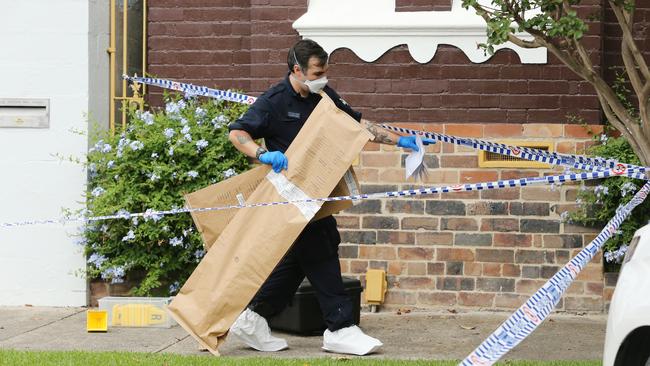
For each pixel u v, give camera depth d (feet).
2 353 66.28
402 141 67.15
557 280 45.55
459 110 86.58
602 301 85.46
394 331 78.02
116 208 85.15
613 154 83.05
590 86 85.61
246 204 65.36
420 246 87.10
